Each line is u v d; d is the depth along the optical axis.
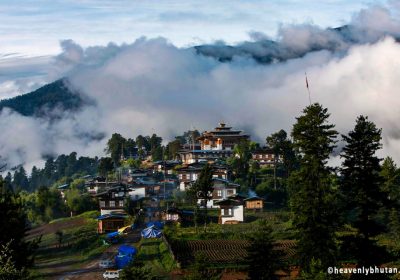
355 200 46.34
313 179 45.97
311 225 45.50
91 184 141.62
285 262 60.53
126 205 108.88
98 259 76.88
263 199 108.31
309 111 46.66
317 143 45.78
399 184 89.19
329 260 44.72
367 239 45.94
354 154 46.81
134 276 45.66
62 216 124.62
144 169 156.50
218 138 175.62
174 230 88.38
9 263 32.88
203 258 45.50
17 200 44.56
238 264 65.56
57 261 78.81
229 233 84.19
